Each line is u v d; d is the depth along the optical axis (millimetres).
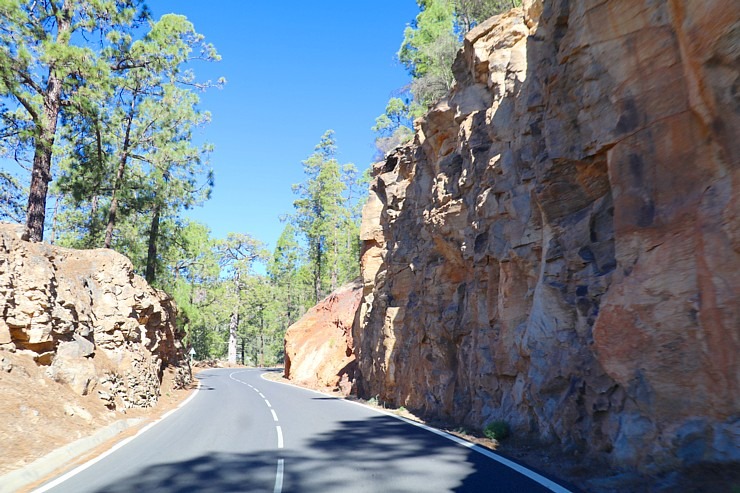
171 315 26500
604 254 9188
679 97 6930
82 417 11859
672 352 6484
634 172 7637
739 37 5660
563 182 9992
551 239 10430
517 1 23828
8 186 24828
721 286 5820
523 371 11000
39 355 12703
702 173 6523
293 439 11242
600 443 7773
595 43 8594
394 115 43531
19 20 15273
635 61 7719
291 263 70812
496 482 6902
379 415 16125
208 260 56125
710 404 5922
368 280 27609
